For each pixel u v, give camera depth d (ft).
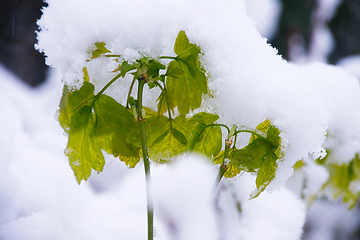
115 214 4.14
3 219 4.08
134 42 3.55
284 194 4.12
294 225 4.01
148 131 3.65
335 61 14.75
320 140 3.66
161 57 3.60
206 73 3.62
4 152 4.46
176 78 3.64
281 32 14.37
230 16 3.64
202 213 3.77
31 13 11.35
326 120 3.66
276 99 3.63
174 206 3.77
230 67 3.62
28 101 8.66
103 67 3.67
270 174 3.60
